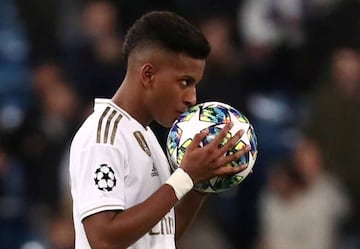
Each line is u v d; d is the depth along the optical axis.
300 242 36.09
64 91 38.84
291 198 36.19
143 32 17.70
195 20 41.12
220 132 17.17
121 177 17.31
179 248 35.09
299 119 41.19
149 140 17.98
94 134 17.45
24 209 37.78
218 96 37.97
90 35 40.59
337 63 39.56
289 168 36.19
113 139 17.45
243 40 42.81
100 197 17.02
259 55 42.62
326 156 38.06
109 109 17.80
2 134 38.28
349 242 37.03
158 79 17.56
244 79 41.59
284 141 40.16
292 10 43.50
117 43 40.25
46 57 42.62
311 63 42.81
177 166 17.59
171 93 17.58
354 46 42.34
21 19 43.97
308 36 43.12
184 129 17.55
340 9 43.00
